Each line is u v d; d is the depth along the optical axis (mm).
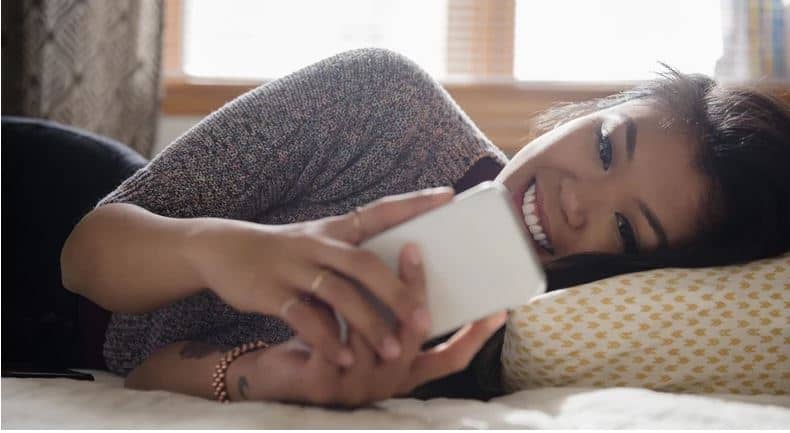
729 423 731
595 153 1029
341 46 2525
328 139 1080
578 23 2439
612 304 1000
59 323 1311
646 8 2391
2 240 1372
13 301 1368
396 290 611
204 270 686
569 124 1064
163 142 2477
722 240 1036
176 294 779
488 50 2484
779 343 1015
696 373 1015
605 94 2338
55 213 1386
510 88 2379
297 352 736
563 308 997
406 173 1128
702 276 1032
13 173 1397
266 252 649
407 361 663
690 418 748
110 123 2320
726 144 1015
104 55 2318
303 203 1095
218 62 2561
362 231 647
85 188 1393
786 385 1026
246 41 2551
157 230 771
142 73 2326
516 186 1057
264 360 752
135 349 1099
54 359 1308
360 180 1105
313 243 628
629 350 1003
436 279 626
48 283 1365
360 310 617
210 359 840
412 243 626
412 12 2512
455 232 623
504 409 765
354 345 661
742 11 2273
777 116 1047
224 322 1044
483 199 619
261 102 1045
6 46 2320
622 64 2404
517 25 2477
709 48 2326
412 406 768
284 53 2541
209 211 978
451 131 1168
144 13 2322
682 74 1077
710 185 1014
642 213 1010
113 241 793
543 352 1001
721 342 1009
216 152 991
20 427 620
